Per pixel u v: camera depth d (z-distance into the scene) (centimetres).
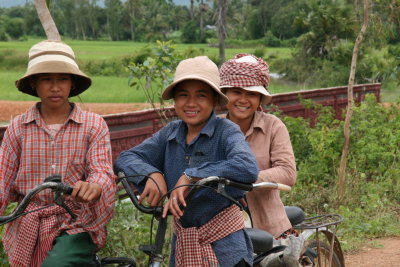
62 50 355
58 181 315
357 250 755
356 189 984
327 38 4191
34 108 359
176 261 346
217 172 324
